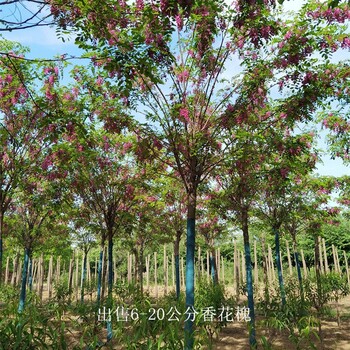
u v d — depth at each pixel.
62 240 13.93
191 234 6.02
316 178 10.96
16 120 7.71
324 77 6.58
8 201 7.59
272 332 8.14
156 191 10.75
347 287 13.06
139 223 11.58
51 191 8.00
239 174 7.49
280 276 10.81
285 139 6.79
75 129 5.38
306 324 6.34
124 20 4.42
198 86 6.54
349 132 9.84
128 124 6.50
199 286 13.13
